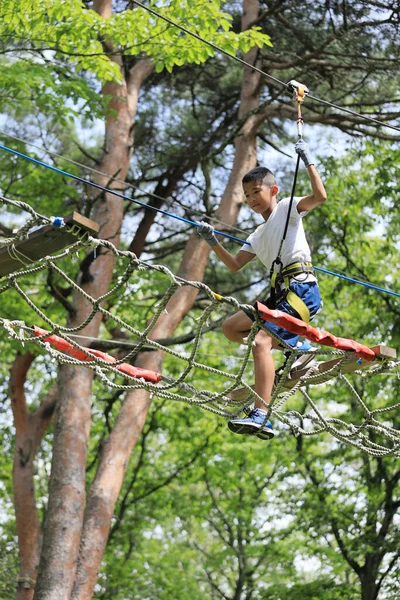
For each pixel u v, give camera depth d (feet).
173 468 79.92
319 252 71.72
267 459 75.41
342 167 71.82
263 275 64.85
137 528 74.90
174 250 64.59
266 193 25.04
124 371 27.40
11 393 62.69
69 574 48.93
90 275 54.08
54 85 49.26
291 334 25.04
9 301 60.08
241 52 61.82
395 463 68.85
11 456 77.30
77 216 22.08
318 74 57.52
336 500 74.08
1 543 75.25
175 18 44.50
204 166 60.80
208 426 74.49
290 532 75.72
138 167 64.59
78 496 50.34
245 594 82.28
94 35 44.86
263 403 24.48
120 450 53.42
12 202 21.84
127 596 76.89
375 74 57.72
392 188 67.46
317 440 75.46
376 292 69.05
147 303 71.87
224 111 65.36
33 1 42.68
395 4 54.65
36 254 23.47
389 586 67.87
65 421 51.42
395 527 70.54
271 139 66.74
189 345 76.13
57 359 26.55
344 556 69.36
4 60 50.03
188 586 79.10
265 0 60.49
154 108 63.16
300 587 69.82
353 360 26.81
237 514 77.66
